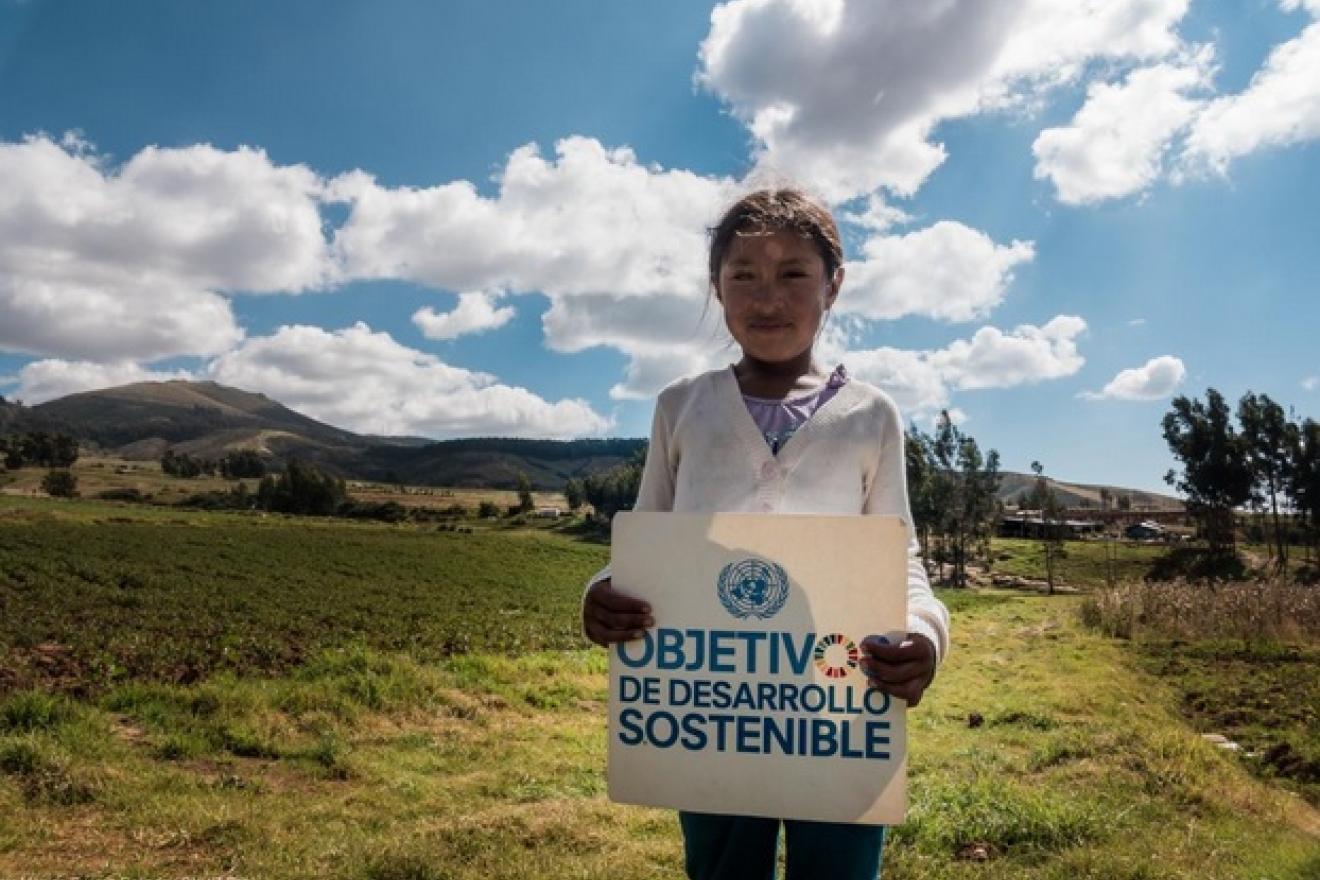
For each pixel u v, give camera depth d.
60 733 7.43
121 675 13.99
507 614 32.84
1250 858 5.10
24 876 4.81
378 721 9.30
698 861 2.11
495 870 4.91
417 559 58.91
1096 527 105.94
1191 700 12.05
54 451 188.88
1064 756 7.46
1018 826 5.47
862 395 2.05
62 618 23.77
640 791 1.81
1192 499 73.88
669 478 2.24
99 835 5.51
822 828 1.93
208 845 5.42
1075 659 14.56
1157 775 6.70
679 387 2.23
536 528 111.88
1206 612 20.02
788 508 1.96
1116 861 4.88
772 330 2.00
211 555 50.03
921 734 9.06
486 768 7.95
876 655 1.67
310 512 123.00
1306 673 13.99
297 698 9.38
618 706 1.83
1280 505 69.56
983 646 18.11
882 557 1.71
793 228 1.99
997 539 94.25
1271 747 8.84
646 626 1.80
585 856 5.17
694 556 1.79
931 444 75.19
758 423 2.04
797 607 1.74
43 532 53.88
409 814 6.36
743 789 1.76
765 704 1.75
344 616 28.84
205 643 19.48
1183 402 74.38
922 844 5.31
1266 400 71.56
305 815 6.14
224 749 8.03
